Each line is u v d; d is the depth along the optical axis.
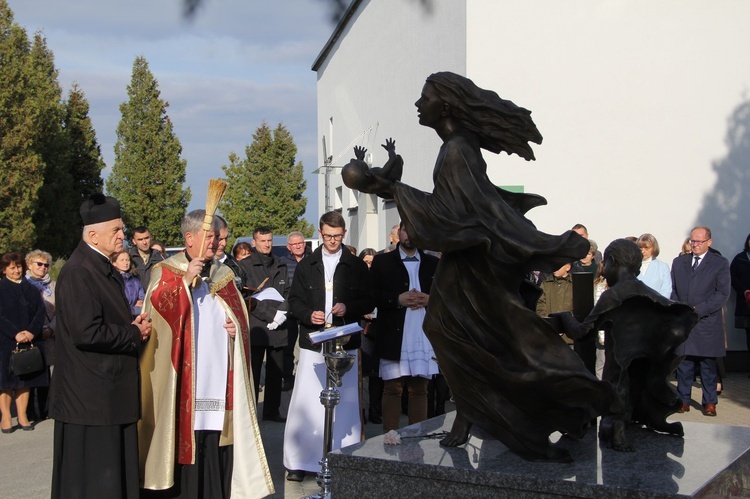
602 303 3.94
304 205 33.38
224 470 5.19
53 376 4.53
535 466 3.50
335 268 6.29
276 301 8.03
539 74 11.48
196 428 5.00
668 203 11.66
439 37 12.64
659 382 4.07
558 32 11.48
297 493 5.97
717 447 3.83
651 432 4.16
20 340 8.49
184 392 4.88
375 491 3.69
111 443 4.44
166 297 4.85
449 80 3.78
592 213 11.62
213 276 5.21
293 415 6.31
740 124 11.63
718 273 8.78
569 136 11.54
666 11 11.52
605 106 11.55
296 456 6.28
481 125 3.78
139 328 4.61
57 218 28.11
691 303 8.78
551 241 3.48
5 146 21.25
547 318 4.15
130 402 4.54
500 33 11.43
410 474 3.59
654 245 9.09
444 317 3.78
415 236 3.67
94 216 4.58
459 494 3.50
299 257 9.70
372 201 18.28
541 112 11.52
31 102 21.66
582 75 11.52
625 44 11.52
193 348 4.92
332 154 24.00
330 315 6.16
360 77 19.00
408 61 14.45
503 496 3.40
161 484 4.72
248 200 33.03
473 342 3.69
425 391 6.75
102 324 4.43
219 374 5.14
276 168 32.91
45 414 9.48
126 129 29.20
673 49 11.55
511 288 3.63
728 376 11.57
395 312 6.63
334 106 23.38
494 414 3.70
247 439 5.11
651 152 11.61
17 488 6.42
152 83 29.27
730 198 11.70
